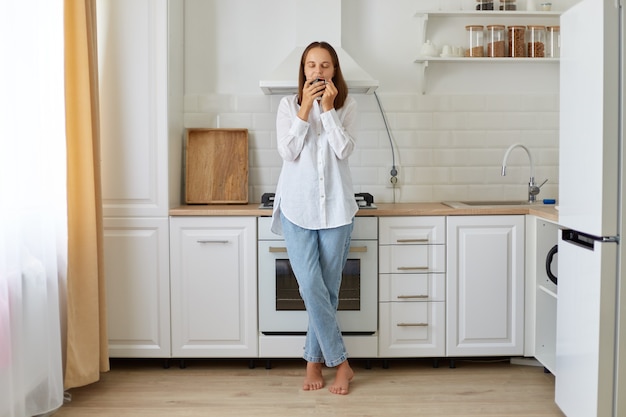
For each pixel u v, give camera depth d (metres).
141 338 3.41
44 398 2.71
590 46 2.34
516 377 3.33
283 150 3.04
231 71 3.89
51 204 2.79
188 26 3.87
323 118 3.01
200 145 3.81
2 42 2.35
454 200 3.94
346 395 3.07
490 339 3.42
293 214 3.04
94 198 3.06
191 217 3.37
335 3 3.66
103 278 3.17
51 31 2.83
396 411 2.87
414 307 3.40
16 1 2.48
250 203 3.89
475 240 3.38
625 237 2.25
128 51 3.38
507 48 3.83
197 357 3.45
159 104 3.39
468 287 3.39
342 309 3.40
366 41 3.89
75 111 2.99
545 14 3.79
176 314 3.40
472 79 3.92
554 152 3.94
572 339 2.55
